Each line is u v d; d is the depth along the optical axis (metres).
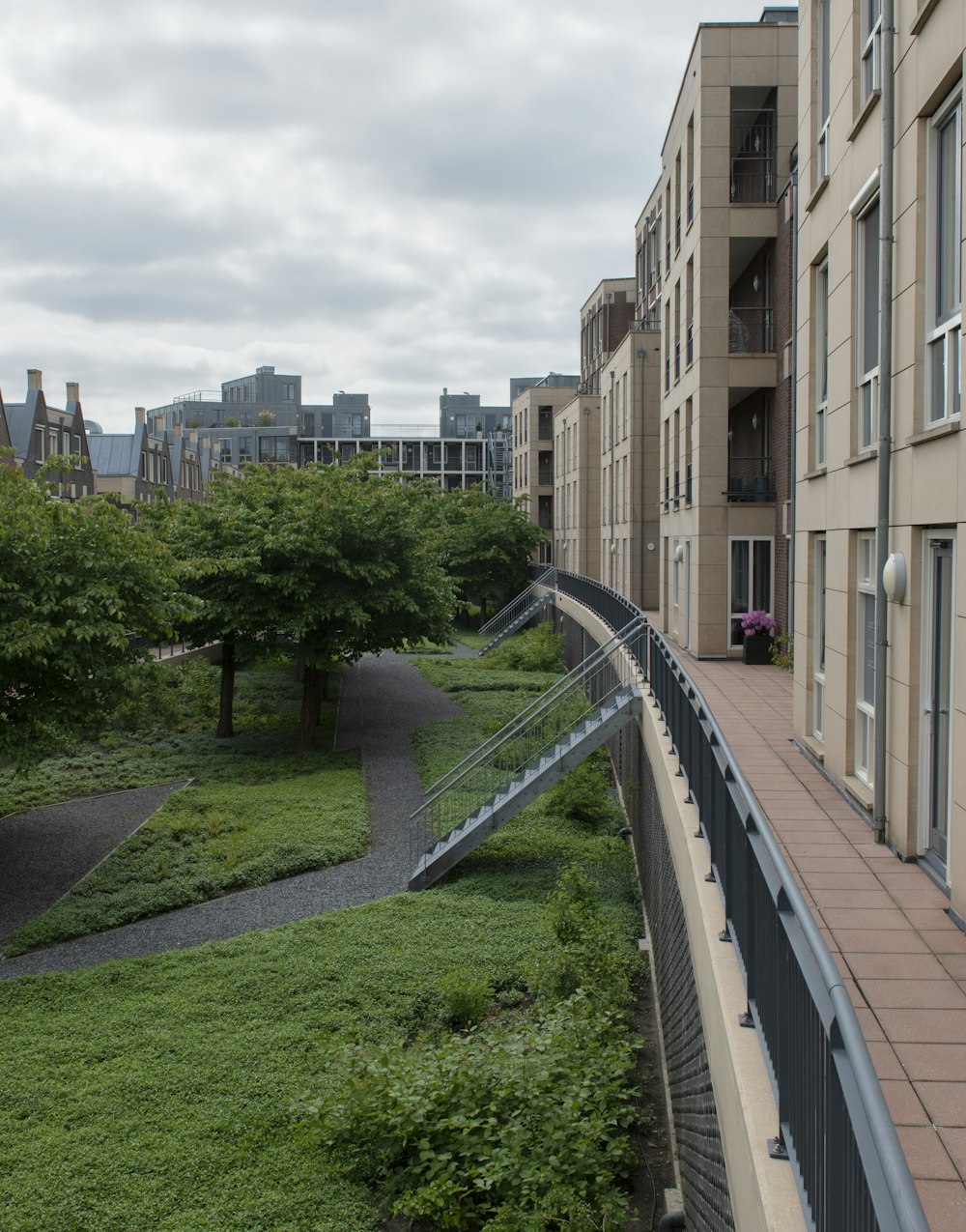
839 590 9.68
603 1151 7.27
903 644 7.52
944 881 6.77
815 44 11.26
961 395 6.29
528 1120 7.18
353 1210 6.78
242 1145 7.56
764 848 4.32
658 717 11.88
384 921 12.60
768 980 4.18
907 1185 1.96
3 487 14.66
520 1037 8.29
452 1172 6.88
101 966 11.32
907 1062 4.54
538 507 71.62
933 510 6.85
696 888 6.45
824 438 11.14
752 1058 4.31
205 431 111.06
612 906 12.65
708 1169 5.57
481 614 59.34
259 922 13.20
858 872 7.14
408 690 33.03
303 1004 10.16
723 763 5.58
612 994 9.70
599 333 59.56
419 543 24.89
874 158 8.57
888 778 7.86
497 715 27.58
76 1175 7.18
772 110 22.36
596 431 50.00
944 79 6.58
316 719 24.50
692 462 23.70
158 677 16.55
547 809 17.50
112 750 23.34
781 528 20.72
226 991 10.51
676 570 25.83
